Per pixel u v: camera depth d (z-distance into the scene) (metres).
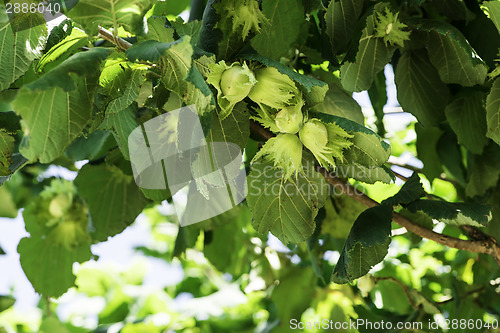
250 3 0.69
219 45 0.69
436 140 0.91
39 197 0.93
